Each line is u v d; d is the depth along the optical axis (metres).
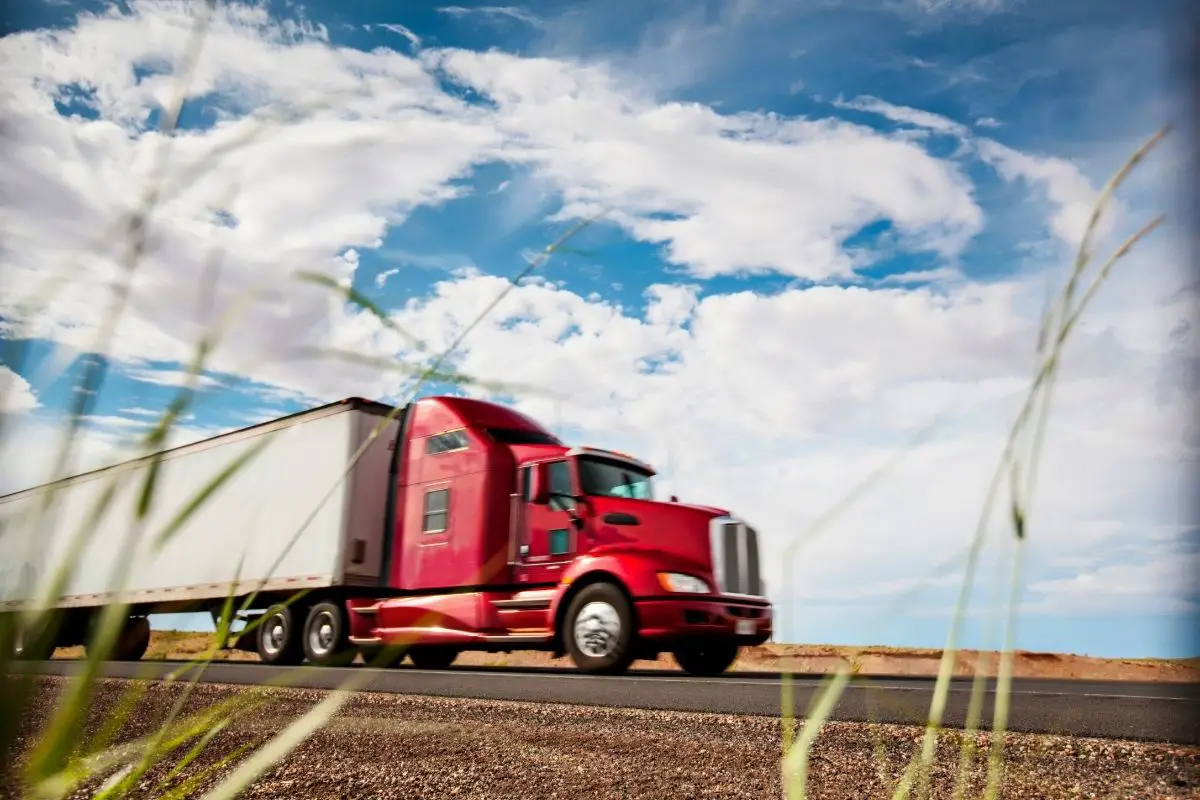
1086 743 3.29
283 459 11.80
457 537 10.10
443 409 10.71
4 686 0.44
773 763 3.21
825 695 0.71
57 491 0.47
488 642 9.59
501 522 9.91
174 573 12.89
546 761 3.24
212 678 6.92
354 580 10.87
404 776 2.96
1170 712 4.00
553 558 9.39
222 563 12.19
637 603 8.58
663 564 8.65
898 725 3.83
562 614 9.22
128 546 0.51
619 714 4.39
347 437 11.05
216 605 12.54
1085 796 2.67
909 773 0.72
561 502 9.46
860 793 2.75
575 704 4.94
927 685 5.87
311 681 6.78
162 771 2.89
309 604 11.24
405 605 10.22
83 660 0.50
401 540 10.70
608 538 9.07
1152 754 3.12
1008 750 3.27
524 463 9.91
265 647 11.44
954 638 0.72
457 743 3.58
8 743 0.44
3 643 0.44
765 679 6.62
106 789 0.66
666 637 8.45
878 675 7.12
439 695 5.60
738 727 3.95
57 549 0.47
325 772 2.99
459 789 2.82
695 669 9.59
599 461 9.59
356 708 4.70
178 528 0.52
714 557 8.77
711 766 3.16
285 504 11.59
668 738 3.73
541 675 7.79
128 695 0.57
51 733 0.48
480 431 10.27
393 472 11.09
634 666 13.36
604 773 3.04
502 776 2.99
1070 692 5.27
